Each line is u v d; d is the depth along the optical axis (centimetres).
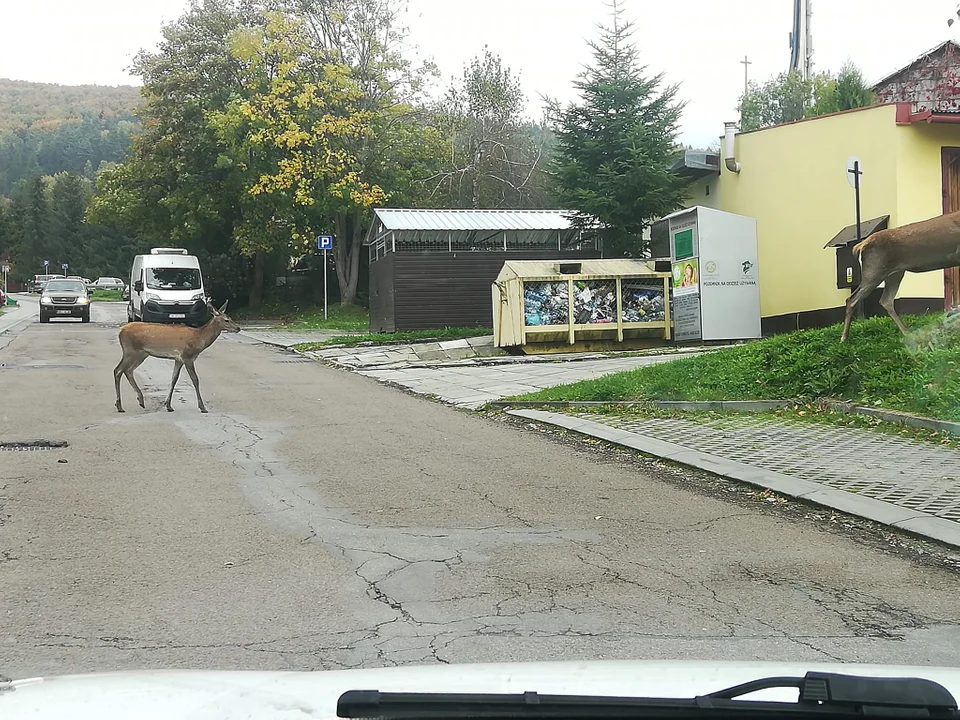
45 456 903
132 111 3988
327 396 1406
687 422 1073
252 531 638
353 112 3434
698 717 167
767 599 506
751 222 1894
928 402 1002
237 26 3716
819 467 824
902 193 1658
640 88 2166
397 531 642
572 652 425
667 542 620
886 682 167
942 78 1989
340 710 160
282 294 4231
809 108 2923
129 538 617
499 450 961
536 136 4141
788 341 1276
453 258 2447
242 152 3459
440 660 416
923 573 557
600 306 1966
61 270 9281
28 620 463
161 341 1227
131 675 195
